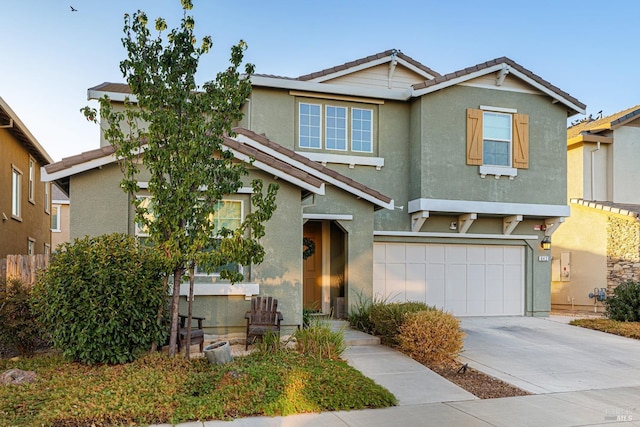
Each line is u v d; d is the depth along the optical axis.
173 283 9.09
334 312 13.71
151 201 8.09
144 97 8.04
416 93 13.98
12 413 6.05
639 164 19.53
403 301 14.47
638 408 7.02
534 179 14.82
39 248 21.12
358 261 13.19
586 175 19.22
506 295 15.40
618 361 9.80
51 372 7.63
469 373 8.80
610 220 17.30
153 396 6.56
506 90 14.79
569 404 7.18
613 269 17.09
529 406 7.07
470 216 14.34
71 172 9.76
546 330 12.84
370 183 14.44
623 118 18.86
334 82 14.88
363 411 6.76
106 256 8.05
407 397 7.41
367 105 14.65
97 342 7.88
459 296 15.01
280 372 7.43
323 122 14.29
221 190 8.16
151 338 8.33
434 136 14.15
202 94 8.40
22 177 18.08
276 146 11.59
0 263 9.63
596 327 12.94
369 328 11.59
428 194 13.97
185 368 7.69
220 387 6.96
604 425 6.30
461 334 9.51
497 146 14.70
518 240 15.43
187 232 8.11
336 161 14.10
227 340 10.34
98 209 10.05
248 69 8.55
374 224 14.38
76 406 6.18
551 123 15.11
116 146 8.77
